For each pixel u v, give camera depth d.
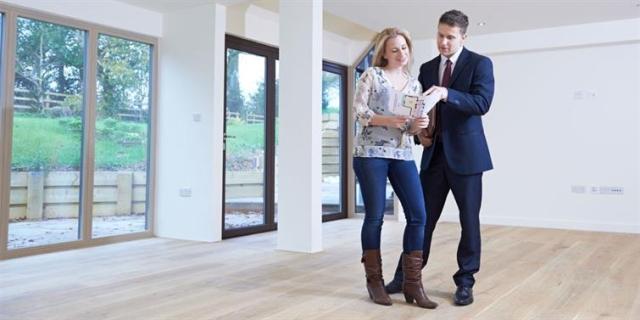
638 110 6.01
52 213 4.58
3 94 4.18
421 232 2.70
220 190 5.20
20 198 4.33
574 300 2.85
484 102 2.57
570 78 6.37
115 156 5.14
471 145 2.66
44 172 4.52
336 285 3.20
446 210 6.96
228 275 3.50
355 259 4.10
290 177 4.55
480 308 2.67
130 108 5.30
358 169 2.73
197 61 5.25
